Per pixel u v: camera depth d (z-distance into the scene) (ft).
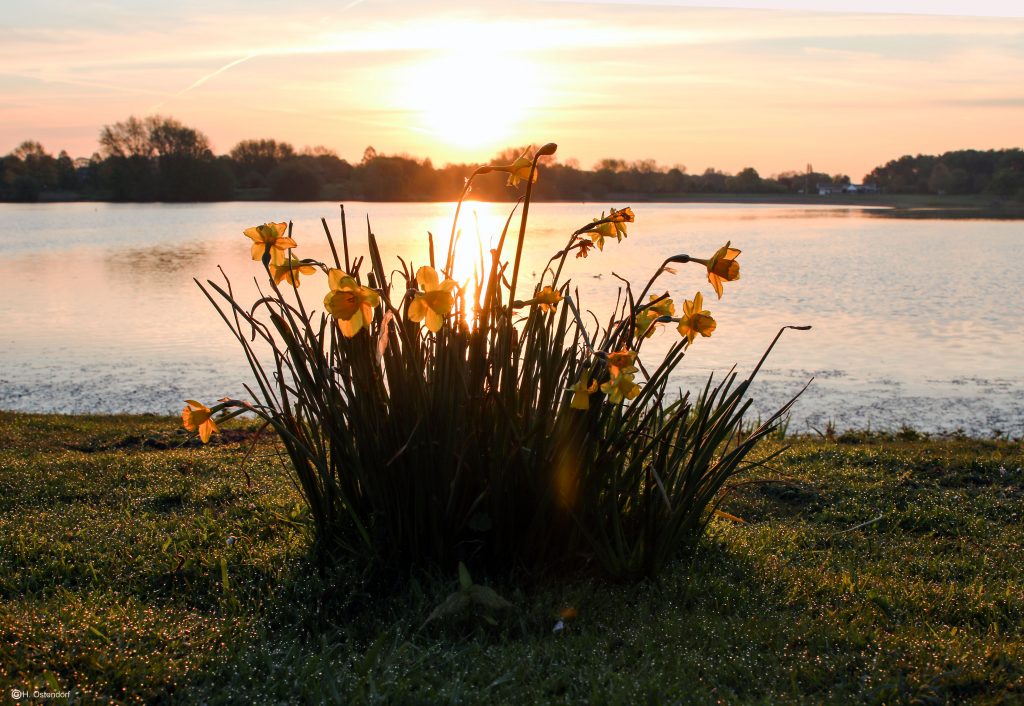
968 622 11.09
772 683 9.26
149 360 46.55
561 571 11.78
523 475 11.36
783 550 13.91
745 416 32.99
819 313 64.85
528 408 11.41
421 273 9.45
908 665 9.62
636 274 92.89
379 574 11.51
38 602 10.73
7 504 15.89
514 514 11.48
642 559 11.77
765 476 18.63
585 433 11.18
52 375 42.57
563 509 11.50
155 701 8.64
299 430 11.84
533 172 10.66
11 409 34.94
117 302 73.51
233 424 26.25
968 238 175.63
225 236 176.45
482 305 11.64
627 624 10.52
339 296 9.42
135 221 239.91
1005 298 74.69
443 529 11.43
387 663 9.31
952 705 8.88
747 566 12.73
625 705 8.60
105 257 126.93
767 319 61.31
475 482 11.44
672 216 305.73
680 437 11.94
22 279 94.94
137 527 13.96
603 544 11.61
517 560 11.59
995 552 14.19
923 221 271.90
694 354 46.44
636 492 12.00
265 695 8.71
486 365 11.10
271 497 15.69
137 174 383.86
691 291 78.23
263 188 393.91
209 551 12.70
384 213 279.69
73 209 327.26
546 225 197.47
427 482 11.25
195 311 67.21
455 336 10.96
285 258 11.38
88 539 13.39
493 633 10.43
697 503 11.90
